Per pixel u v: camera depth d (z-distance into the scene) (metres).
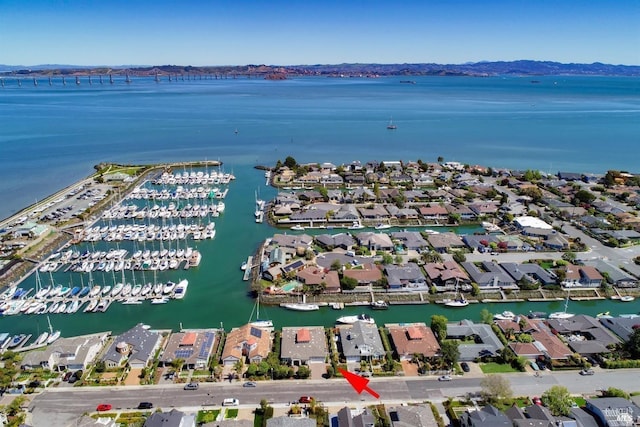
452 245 127.38
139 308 100.06
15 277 113.44
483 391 70.19
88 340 83.25
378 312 98.50
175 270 116.94
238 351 80.56
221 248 130.38
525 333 86.38
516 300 102.75
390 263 114.38
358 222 147.12
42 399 70.69
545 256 122.88
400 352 80.62
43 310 98.56
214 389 73.06
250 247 131.12
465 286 105.19
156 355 81.69
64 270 117.00
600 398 68.00
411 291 104.12
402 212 151.50
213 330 88.81
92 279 112.44
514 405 66.69
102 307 99.00
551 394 67.69
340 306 99.19
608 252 125.31
